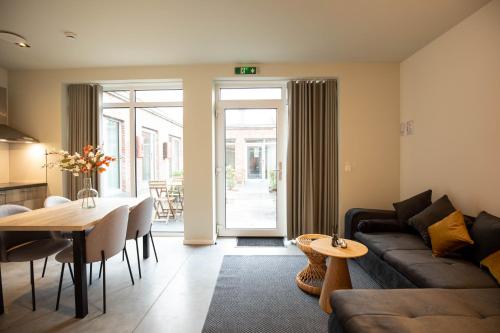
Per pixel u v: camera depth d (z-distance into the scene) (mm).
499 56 2197
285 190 3984
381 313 1324
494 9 2230
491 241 1900
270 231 4008
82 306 1982
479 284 1699
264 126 4023
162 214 4809
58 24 2639
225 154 4039
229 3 2311
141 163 4301
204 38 2957
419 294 1523
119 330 1844
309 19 2572
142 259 3139
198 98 3711
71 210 2514
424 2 2287
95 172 3912
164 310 2084
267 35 2891
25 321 1939
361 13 2467
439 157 2902
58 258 2092
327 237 2604
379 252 2414
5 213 2367
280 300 2230
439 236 2199
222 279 2617
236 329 1854
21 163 3893
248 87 4020
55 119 3842
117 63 3650
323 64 3664
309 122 3742
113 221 2113
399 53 3363
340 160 3689
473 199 2453
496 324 1230
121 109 4113
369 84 3666
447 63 2771
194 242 3713
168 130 4590
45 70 3832
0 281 2033
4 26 2662
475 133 2428
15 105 3857
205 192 3725
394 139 3674
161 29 2752
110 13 2453
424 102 3154
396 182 3680
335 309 1460
